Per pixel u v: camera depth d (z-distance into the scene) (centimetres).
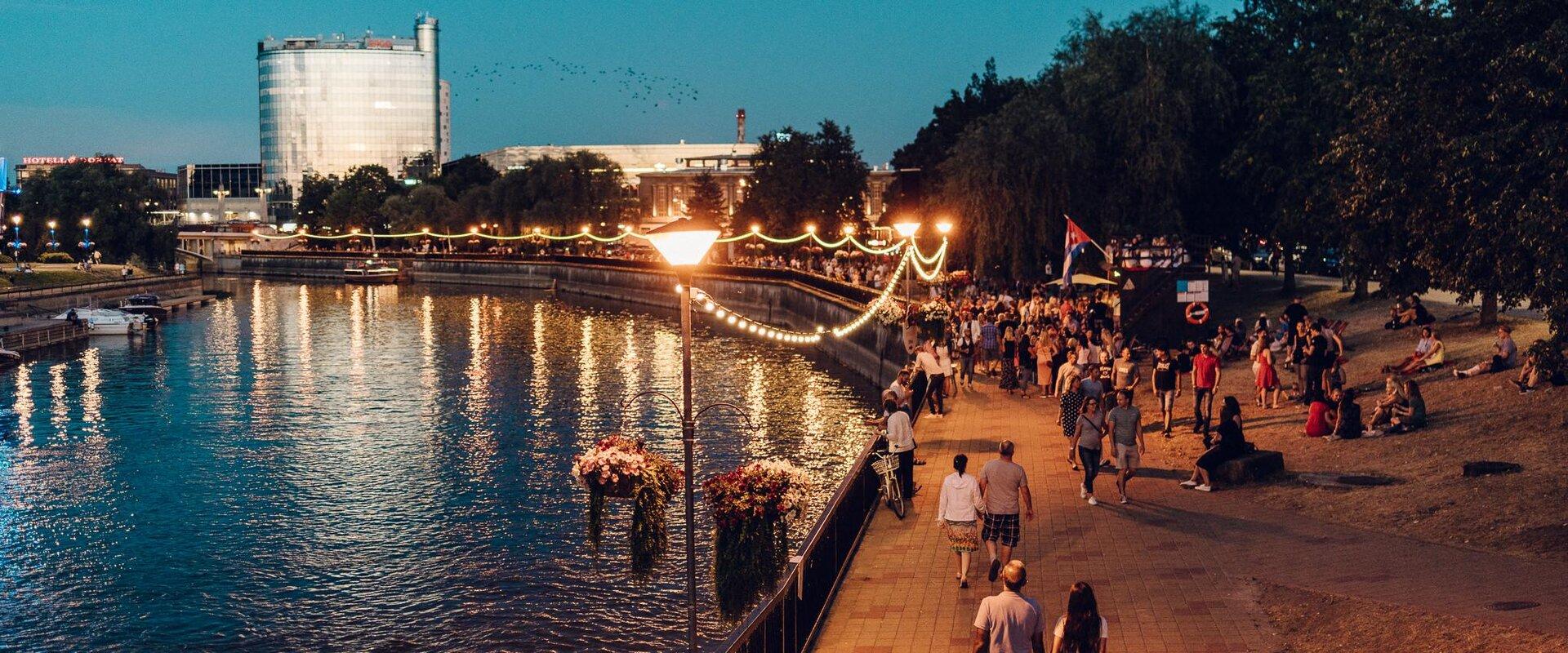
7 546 3675
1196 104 6272
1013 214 6550
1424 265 2644
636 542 1844
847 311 7450
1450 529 2023
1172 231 6181
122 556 3556
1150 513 2344
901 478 2531
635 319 11362
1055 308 4869
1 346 8494
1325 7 5259
